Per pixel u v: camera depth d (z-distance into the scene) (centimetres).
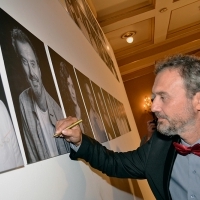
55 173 102
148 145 150
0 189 69
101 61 351
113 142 238
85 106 166
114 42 733
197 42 802
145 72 898
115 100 358
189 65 118
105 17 582
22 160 75
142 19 607
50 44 140
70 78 151
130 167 148
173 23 727
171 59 125
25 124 84
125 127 376
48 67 120
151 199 404
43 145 93
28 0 130
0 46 83
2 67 81
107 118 237
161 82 119
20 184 78
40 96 101
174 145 123
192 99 115
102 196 154
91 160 136
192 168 122
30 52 104
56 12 182
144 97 903
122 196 210
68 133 108
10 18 96
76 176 123
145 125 894
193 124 117
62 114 120
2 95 74
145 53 827
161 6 571
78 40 231
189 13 688
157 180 135
